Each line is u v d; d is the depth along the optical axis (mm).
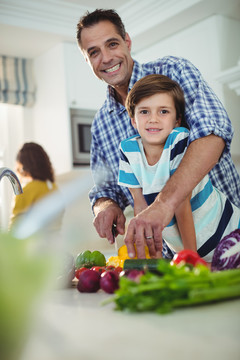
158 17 3006
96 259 1288
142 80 1316
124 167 1336
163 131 1260
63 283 910
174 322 501
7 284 290
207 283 583
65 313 606
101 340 431
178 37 3195
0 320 290
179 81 1359
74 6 3074
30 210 2537
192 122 1178
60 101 3395
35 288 296
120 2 3082
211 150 1099
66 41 3346
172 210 979
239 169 3256
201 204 1216
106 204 1426
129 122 1503
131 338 436
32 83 3691
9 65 3580
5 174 1024
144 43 3402
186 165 1062
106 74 1486
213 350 378
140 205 1302
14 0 2879
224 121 1174
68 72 3359
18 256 295
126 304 570
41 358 372
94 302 706
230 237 824
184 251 767
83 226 304
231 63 2996
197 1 2727
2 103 3564
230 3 2775
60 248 307
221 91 2914
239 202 1501
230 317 514
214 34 2926
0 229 311
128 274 757
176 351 380
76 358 369
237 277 615
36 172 2605
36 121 3756
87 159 3447
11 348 299
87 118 3465
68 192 3721
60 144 3451
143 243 917
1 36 3154
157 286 560
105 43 1458
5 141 3785
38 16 3037
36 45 3385
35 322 311
